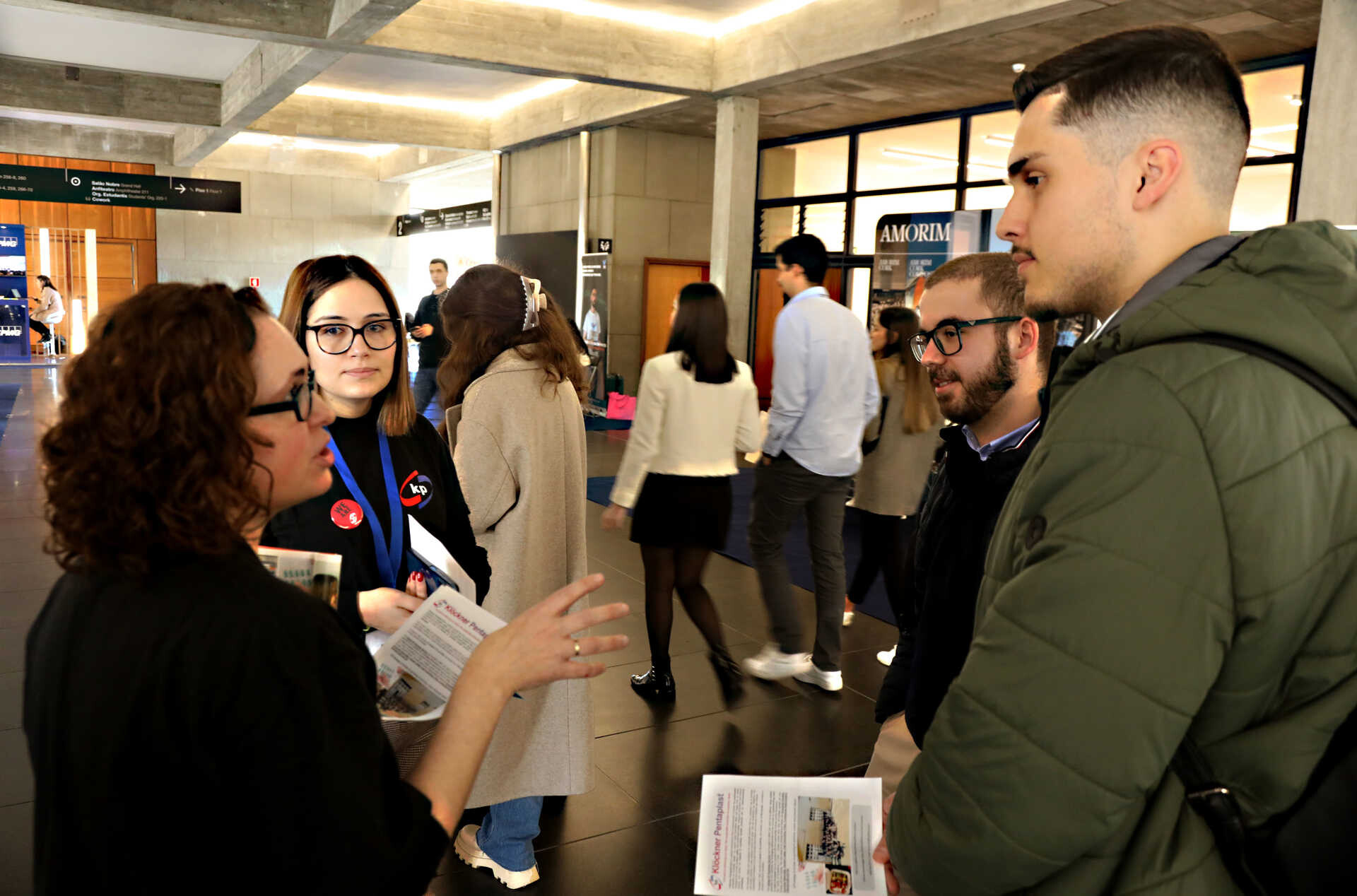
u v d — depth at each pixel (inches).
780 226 526.9
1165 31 36.7
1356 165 224.4
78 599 33.2
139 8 317.4
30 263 753.6
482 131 595.5
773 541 152.2
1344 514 31.1
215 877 31.4
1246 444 30.5
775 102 425.1
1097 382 34.3
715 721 138.3
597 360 505.4
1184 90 35.8
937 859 35.2
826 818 47.9
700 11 374.3
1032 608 33.0
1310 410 31.1
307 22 341.1
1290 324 31.7
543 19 370.9
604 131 505.7
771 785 49.9
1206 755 32.5
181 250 778.2
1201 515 30.7
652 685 146.0
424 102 575.2
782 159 524.4
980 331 61.8
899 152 457.4
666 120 474.3
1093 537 32.1
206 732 30.4
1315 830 30.1
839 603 150.2
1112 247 37.3
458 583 65.1
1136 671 30.9
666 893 97.2
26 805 107.3
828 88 391.5
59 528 32.4
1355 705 30.6
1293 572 30.3
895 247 323.3
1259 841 31.0
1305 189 234.1
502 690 40.7
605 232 507.5
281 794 30.8
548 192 560.7
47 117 663.1
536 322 93.5
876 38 324.5
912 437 161.9
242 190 786.2
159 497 31.7
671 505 139.8
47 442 32.9
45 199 660.7
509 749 92.1
